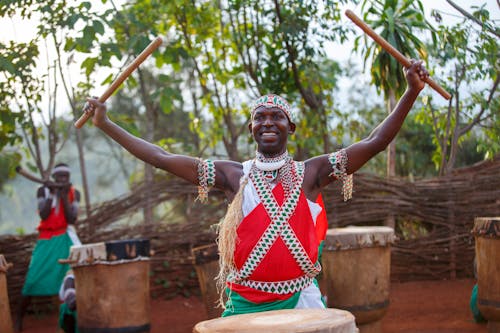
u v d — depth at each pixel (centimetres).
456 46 684
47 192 674
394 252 808
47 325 697
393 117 315
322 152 908
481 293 475
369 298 507
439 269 812
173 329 643
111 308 492
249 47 868
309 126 891
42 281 663
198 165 328
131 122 742
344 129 953
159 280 795
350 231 518
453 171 831
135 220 964
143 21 812
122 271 495
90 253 491
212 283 537
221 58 923
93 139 1630
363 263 506
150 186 802
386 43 312
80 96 821
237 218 309
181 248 808
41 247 668
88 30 661
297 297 308
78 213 705
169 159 329
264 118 319
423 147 1079
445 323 590
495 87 742
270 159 318
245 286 310
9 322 484
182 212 977
